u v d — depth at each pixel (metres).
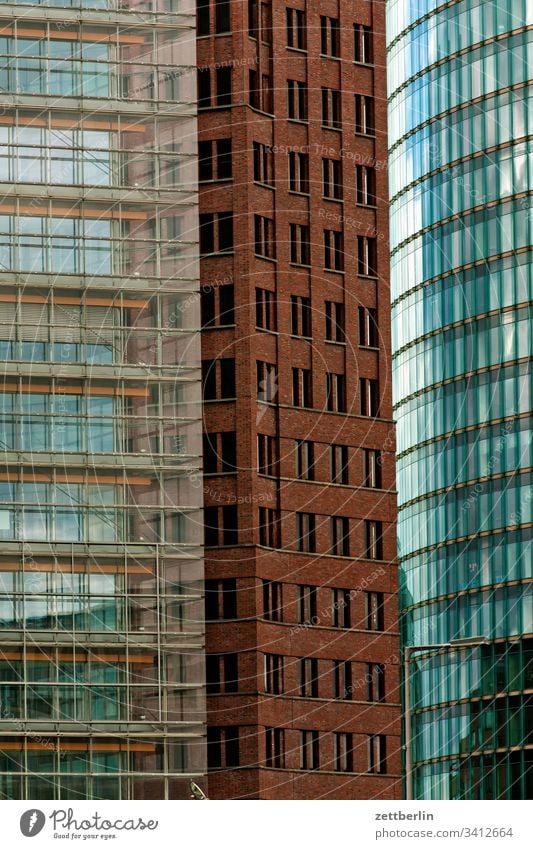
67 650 171.38
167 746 172.25
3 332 175.25
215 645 185.25
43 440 173.88
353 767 188.00
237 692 183.88
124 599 173.25
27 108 178.88
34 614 171.62
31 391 174.75
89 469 174.50
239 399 189.38
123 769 170.62
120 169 180.00
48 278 176.62
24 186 177.38
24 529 172.62
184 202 181.00
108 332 177.38
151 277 179.00
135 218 179.88
